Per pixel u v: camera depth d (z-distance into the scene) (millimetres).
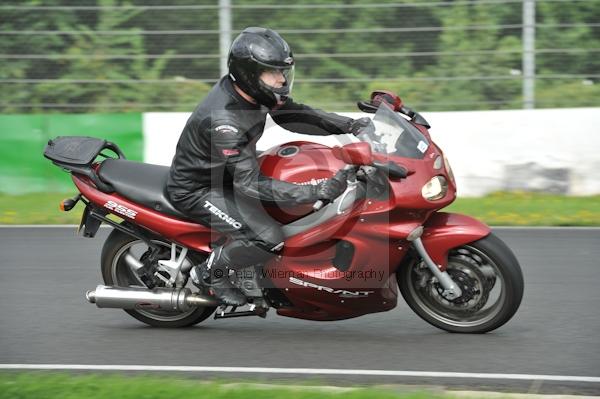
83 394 8695
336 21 23203
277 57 10148
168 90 23219
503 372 9773
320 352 10570
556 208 19438
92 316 12281
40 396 8664
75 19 23625
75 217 19391
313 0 23469
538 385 9359
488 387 9312
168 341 11117
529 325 11617
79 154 11430
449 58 22516
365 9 22984
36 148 21656
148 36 23500
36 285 13977
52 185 21672
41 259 15680
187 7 22969
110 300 11172
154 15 23547
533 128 20422
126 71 23453
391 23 22969
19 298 13234
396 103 11195
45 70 23375
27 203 20812
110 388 8828
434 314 11180
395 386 9344
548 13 22562
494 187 20688
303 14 23328
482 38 22312
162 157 21562
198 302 11000
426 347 10688
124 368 10070
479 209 19422
